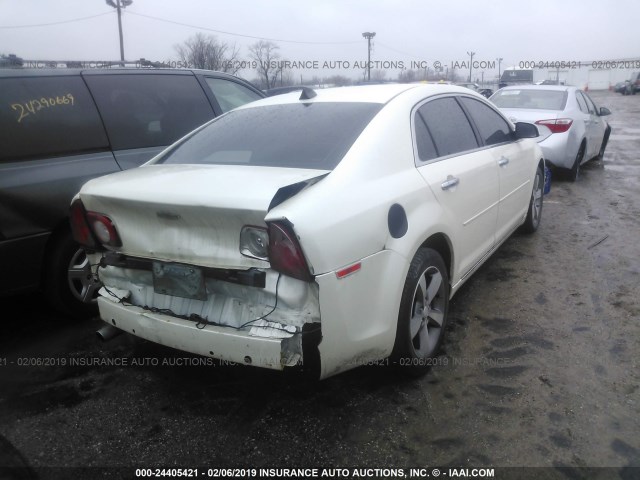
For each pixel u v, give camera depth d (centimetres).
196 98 484
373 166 277
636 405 278
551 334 355
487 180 389
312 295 231
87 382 317
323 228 228
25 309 420
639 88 4481
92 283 391
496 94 942
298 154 288
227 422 277
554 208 692
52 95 381
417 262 288
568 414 272
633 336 348
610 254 505
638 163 1064
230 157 305
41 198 354
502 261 496
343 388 302
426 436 261
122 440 265
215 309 251
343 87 377
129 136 420
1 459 253
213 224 237
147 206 250
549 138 805
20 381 319
